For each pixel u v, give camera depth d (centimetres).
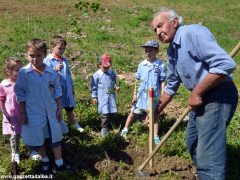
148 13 909
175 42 246
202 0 1120
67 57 581
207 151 248
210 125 246
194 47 241
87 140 359
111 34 730
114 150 343
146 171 309
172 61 262
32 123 295
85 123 389
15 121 312
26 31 707
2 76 487
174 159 328
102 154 335
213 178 247
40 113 296
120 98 452
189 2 1085
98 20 830
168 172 311
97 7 579
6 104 311
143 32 760
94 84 368
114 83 374
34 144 297
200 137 251
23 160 321
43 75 295
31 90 294
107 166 314
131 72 554
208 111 246
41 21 783
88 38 693
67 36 697
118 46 668
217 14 987
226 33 827
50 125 299
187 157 330
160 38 255
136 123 378
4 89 308
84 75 523
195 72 246
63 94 362
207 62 239
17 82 294
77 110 413
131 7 975
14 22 761
